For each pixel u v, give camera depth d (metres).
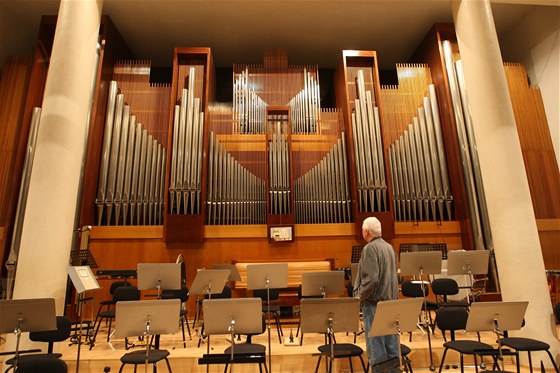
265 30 9.76
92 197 7.77
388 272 4.10
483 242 7.78
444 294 6.01
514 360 5.32
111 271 6.56
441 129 8.72
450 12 9.18
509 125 5.80
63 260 5.42
